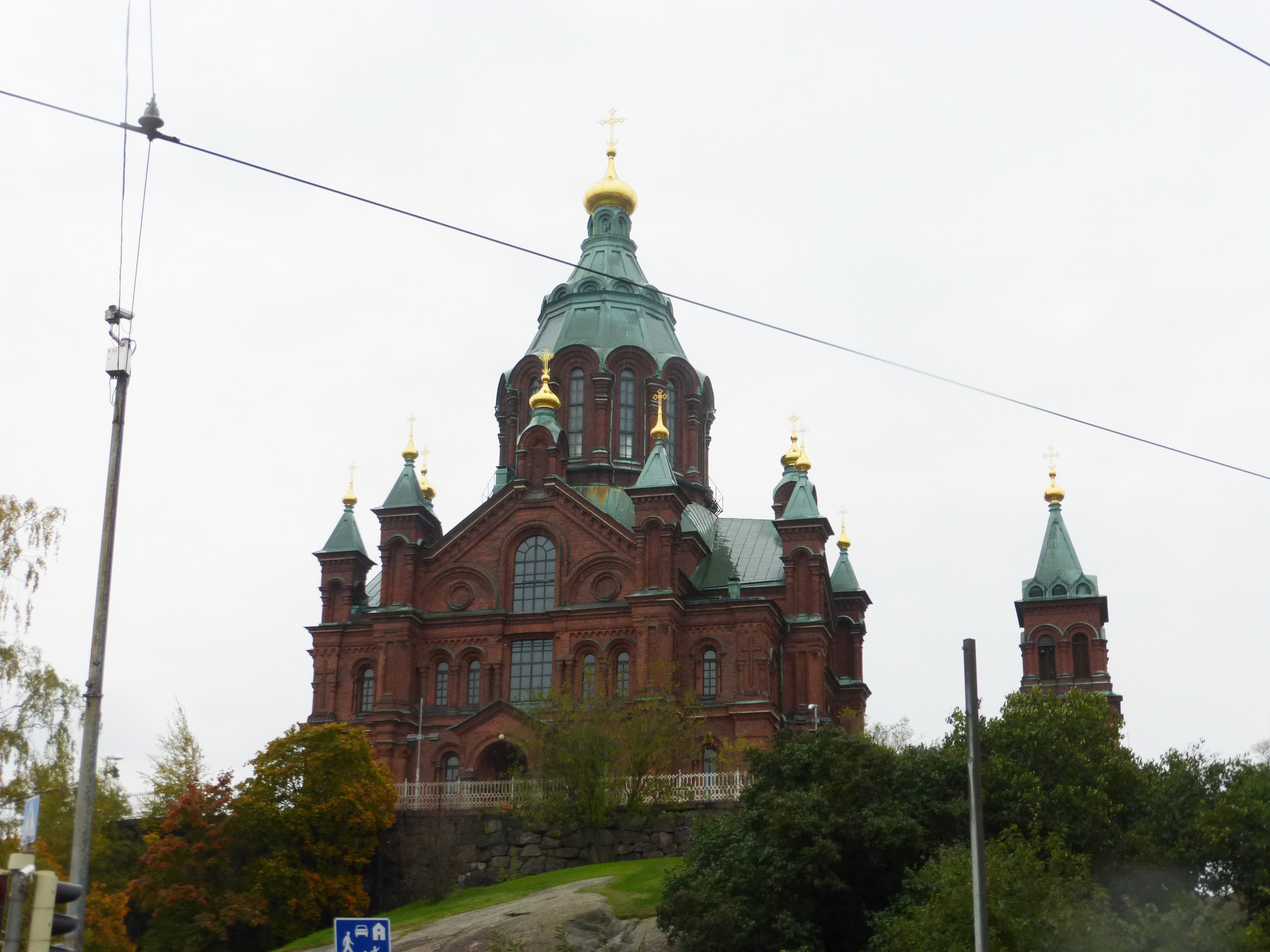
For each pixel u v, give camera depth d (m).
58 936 22.80
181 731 75.19
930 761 53.31
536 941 51.22
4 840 48.59
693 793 68.00
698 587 87.62
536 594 84.94
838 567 100.88
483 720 80.00
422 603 86.00
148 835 63.94
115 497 30.91
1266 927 44.34
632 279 101.31
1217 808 49.81
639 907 53.59
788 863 49.78
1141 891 49.41
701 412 99.19
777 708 83.25
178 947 60.56
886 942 46.09
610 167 105.44
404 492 87.31
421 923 57.25
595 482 93.88
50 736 52.72
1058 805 51.41
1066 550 101.56
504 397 99.38
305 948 58.31
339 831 65.69
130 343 31.55
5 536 53.69
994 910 40.53
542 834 68.31
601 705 70.44
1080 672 98.25
